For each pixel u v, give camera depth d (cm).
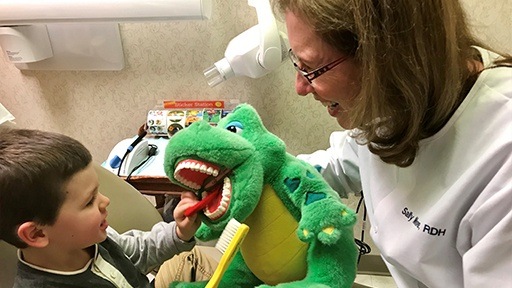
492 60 73
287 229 86
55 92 165
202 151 80
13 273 98
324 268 83
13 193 76
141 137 148
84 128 169
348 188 110
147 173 136
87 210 81
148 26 149
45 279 80
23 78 165
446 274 77
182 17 128
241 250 91
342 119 78
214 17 145
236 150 80
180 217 89
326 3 63
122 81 159
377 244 85
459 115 70
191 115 151
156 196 159
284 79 149
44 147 79
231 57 131
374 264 160
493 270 65
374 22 61
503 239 63
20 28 146
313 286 79
